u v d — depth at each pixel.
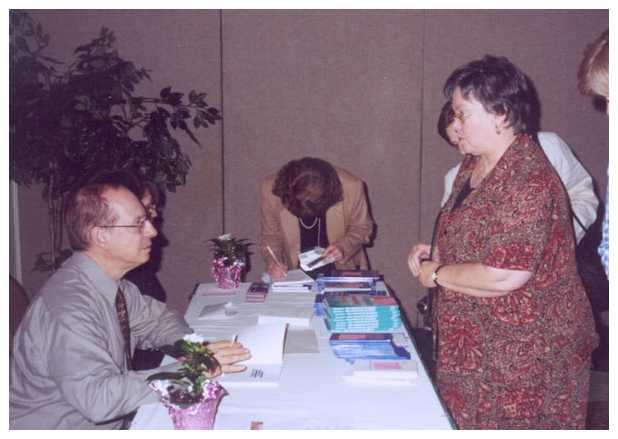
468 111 1.78
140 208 1.81
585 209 2.67
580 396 1.87
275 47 4.39
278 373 1.78
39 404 1.72
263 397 1.65
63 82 3.99
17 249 4.52
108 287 1.82
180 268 4.62
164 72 4.39
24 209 4.50
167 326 2.20
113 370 1.67
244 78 4.41
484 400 1.87
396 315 2.14
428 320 2.52
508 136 1.78
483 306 1.84
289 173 3.16
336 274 2.81
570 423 1.86
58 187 3.74
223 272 2.83
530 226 1.70
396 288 4.62
